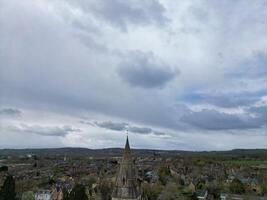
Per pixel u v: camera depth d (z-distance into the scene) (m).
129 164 118.06
